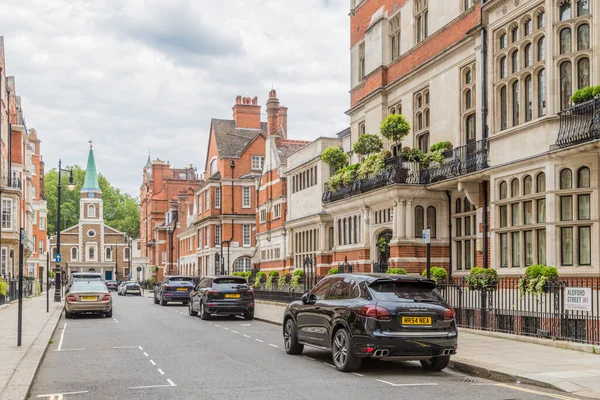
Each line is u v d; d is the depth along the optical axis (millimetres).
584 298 12992
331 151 27172
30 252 55625
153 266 86812
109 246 115375
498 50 18234
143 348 15148
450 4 21391
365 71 27719
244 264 56531
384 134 21875
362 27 28578
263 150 58156
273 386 9984
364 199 24031
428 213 21969
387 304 10992
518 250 17062
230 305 23609
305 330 13133
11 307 30656
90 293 24797
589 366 11086
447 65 21422
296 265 36125
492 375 10742
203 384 10250
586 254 15070
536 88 16547
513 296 15719
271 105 47281
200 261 62188
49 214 114250
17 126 50375
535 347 13523
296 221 35062
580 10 15367
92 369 12039
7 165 45688
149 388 9992
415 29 23891
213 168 60688
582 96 14359
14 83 51906
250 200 57094
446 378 10805
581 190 15016
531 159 16141
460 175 19438
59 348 15273
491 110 18266
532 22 16719
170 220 82438
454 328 11289
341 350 11516
